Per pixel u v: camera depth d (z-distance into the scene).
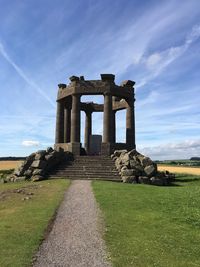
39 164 33.31
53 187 25.77
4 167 64.44
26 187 27.03
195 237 12.88
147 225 14.32
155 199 20.38
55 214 16.17
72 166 34.94
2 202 20.14
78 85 39.84
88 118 49.16
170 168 74.25
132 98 42.03
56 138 43.00
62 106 43.53
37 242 11.85
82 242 11.96
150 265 10.02
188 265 10.13
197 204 18.83
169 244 11.95
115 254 10.81
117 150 37.34
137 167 31.41
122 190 23.94
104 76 39.25
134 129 42.28
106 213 16.34
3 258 10.32
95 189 24.05
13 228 13.66
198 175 45.28
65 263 10.05
